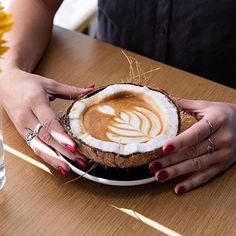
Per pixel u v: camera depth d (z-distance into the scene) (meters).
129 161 0.46
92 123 0.49
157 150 0.47
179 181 0.51
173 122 0.49
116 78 0.64
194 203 0.49
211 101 0.58
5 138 0.55
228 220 0.47
